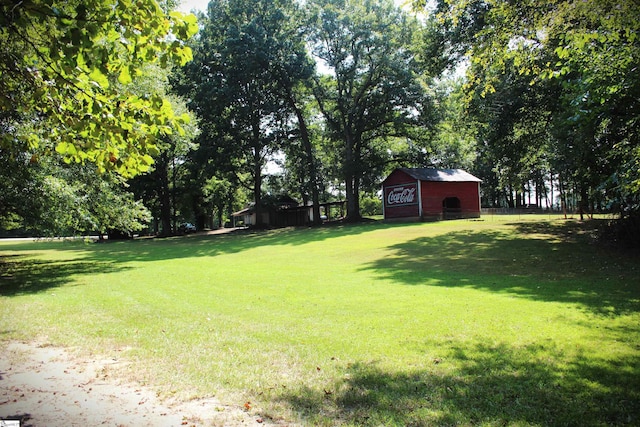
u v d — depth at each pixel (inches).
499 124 826.8
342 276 551.5
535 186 2746.1
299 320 317.1
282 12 1610.5
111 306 390.3
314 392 183.2
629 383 184.7
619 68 304.8
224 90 1558.8
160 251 1164.5
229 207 3142.2
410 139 1833.2
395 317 316.8
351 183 1768.0
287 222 2256.4
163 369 216.5
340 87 1758.1
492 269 553.9
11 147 212.8
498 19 304.5
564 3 258.8
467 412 161.3
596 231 807.7
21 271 730.2
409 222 1430.9
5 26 152.1
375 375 200.4
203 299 416.5
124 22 156.3
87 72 172.4
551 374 196.9
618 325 276.4
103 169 190.9
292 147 1836.9
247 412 166.6
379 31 1552.7
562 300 356.8
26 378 207.8
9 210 607.2
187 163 1939.0
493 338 256.5
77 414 167.2
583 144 507.8
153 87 658.2
